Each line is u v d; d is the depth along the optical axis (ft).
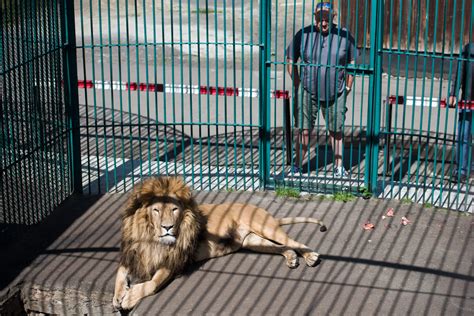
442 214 23.22
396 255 20.63
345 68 23.81
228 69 42.86
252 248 20.81
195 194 24.73
